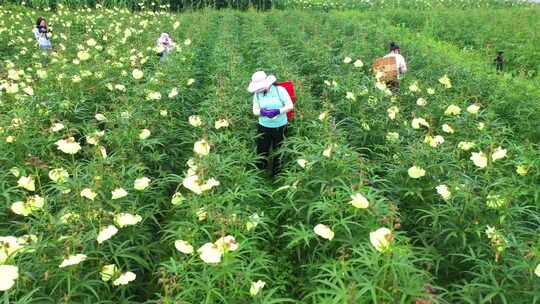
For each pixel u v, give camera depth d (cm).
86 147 550
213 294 325
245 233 402
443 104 762
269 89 618
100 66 898
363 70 1077
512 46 1573
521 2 3350
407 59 1166
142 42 1339
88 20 1872
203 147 454
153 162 600
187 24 1767
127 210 425
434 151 507
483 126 636
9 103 727
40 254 343
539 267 312
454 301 386
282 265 438
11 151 538
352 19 2120
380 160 598
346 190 415
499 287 338
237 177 496
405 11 2453
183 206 437
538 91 927
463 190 417
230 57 1052
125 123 607
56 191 497
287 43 1438
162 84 822
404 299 293
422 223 461
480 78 935
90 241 369
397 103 748
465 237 398
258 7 2867
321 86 993
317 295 361
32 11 2116
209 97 831
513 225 410
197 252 352
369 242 362
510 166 564
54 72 867
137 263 414
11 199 466
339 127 714
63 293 330
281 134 630
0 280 281
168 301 305
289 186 446
